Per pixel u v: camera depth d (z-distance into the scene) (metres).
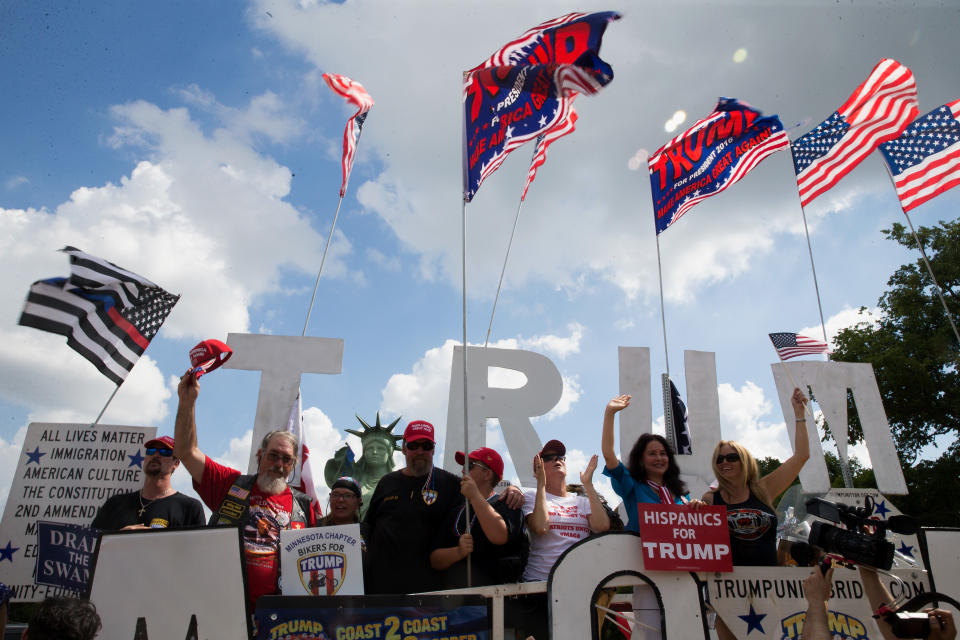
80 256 6.47
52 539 5.14
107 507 5.66
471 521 5.28
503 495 5.45
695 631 4.35
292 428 7.25
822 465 8.47
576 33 7.16
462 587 5.18
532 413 8.43
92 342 6.40
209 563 4.31
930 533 4.89
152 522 5.46
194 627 4.17
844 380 9.02
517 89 7.15
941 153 9.07
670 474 5.65
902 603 4.67
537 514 5.50
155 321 6.73
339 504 5.59
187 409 5.13
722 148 9.40
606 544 4.51
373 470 9.23
